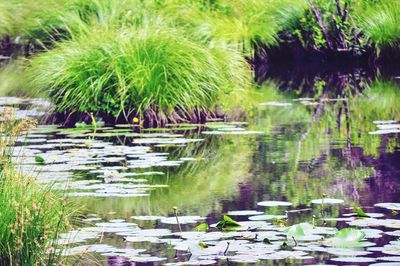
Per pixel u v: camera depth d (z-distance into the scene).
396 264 7.57
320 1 23.98
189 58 15.69
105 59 15.52
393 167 11.45
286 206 9.65
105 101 15.12
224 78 16.34
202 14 22.23
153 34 15.96
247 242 8.28
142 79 15.16
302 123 14.98
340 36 23.44
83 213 9.40
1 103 16.41
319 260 7.75
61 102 15.24
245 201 9.88
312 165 11.68
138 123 14.96
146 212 9.43
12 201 7.73
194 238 8.42
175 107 15.38
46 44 22.95
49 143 13.03
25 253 7.47
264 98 17.95
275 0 24.23
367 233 8.48
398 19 23.27
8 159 8.80
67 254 7.91
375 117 15.42
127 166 11.47
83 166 11.32
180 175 11.17
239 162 11.92
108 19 21.28
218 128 14.51
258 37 23.34
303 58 23.58
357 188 10.39
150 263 7.74
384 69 22.22
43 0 23.73
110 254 7.91
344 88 19.14
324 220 9.02
